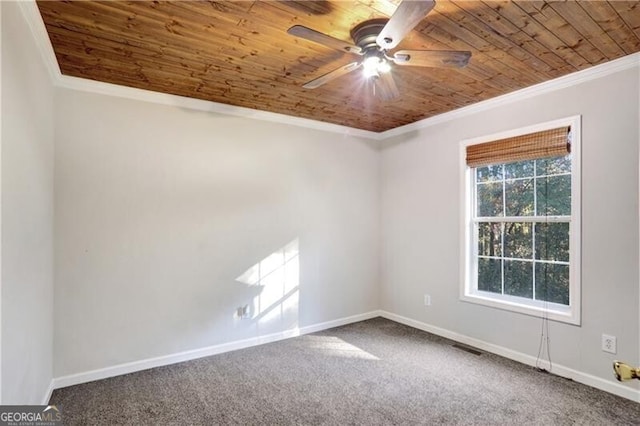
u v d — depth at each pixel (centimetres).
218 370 293
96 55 235
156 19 194
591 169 262
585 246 265
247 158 352
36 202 207
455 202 362
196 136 323
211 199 330
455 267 362
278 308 371
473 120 345
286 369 295
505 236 328
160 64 249
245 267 349
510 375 280
